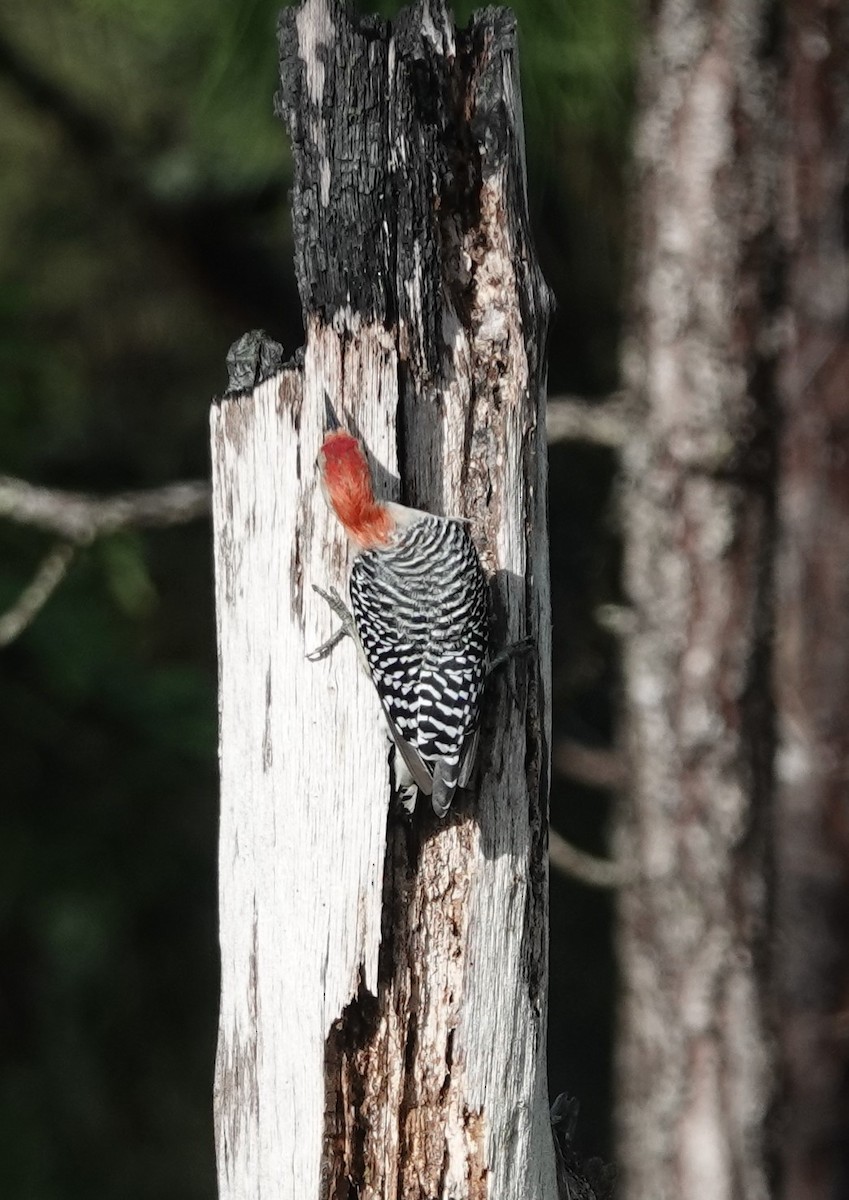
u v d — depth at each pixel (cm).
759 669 1246
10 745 1445
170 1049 1623
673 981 1266
